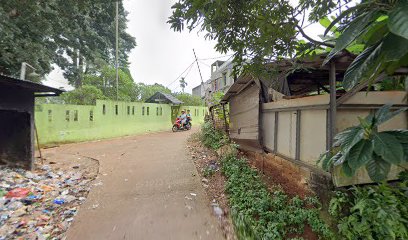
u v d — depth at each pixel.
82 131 10.24
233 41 2.39
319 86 4.32
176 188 4.55
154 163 6.37
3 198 3.85
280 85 4.08
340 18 1.08
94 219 3.43
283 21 1.94
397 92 2.64
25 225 3.21
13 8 7.32
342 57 2.44
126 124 12.52
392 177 2.46
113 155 7.51
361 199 2.35
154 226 3.24
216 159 6.11
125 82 16.28
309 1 1.85
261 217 3.00
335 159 1.35
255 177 4.32
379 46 1.02
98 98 12.49
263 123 4.59
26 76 8.05
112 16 12.04
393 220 2.11
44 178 5.16
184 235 3.04
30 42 8.06
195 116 18.59
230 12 2.11
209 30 2.31
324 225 2.68
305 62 2.65
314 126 2.95
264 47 2.18
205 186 4.61
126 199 4.09
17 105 5.17
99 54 15.85
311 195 3.16
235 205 3.48
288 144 3.60
